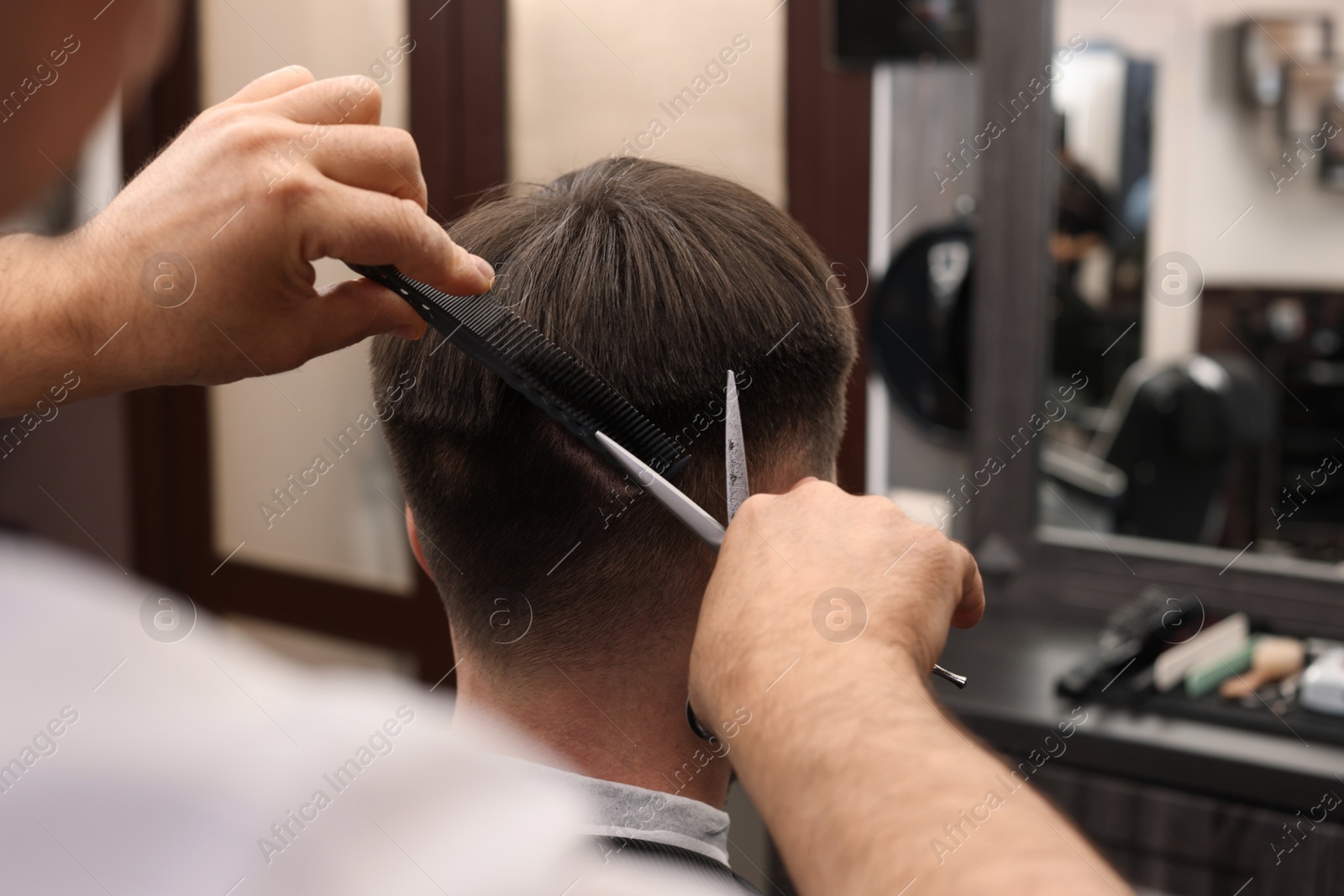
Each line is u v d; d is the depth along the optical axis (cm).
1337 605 114
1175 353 120
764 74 151
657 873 41
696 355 48
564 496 48
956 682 46
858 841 30
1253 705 99
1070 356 126
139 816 28
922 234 139
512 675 51
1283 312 114
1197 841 93
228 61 191
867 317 148
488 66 172
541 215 50
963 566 41
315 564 203
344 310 47
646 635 50
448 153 177
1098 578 127
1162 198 118
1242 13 111
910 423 144
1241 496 118
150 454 214
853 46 136
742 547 40
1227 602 120
